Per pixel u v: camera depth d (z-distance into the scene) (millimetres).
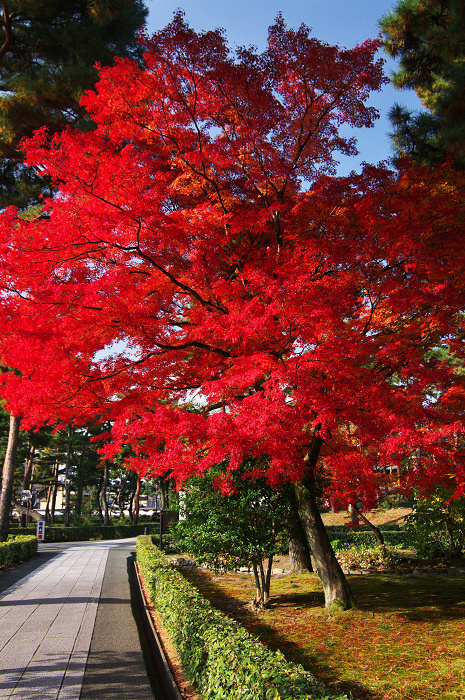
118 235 7090
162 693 5332
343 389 7059
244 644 4598
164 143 8531
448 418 7176
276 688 3629
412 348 7707
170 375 8641
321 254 8125
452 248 7609
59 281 6816
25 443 39688
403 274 8336
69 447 42781
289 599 10891
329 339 6629
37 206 15078
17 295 6668
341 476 8430
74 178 6559
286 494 10227
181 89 8125
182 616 6066
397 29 12141
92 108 7934
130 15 13117
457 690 5355
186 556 19219
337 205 8594
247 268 8500
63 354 6578
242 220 8250
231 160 8461
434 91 15641
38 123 13586
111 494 59750
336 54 8484
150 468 8148
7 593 10641
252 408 6410
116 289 7031
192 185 9094
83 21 13195
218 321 7262
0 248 6141
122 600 9797
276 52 8547
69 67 12602
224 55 7855
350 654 6789
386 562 15102
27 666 5719
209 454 6695
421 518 14391
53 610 8758
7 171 15445
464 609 9164
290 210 8852
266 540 10039
